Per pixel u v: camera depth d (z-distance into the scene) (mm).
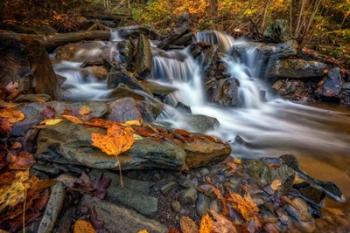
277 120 6203
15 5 7438
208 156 2867
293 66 7926
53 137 2373
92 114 2949
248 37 10086
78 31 8797
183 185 2484
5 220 1791
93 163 2172
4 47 3658
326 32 10445
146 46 6641
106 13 13273
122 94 4707
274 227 2514
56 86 4148
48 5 8930
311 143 4965
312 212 2895
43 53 3863
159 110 4441
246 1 13398
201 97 6520
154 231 1992
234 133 5117
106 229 1941
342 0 11070
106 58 6473
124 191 2225
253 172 3062
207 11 13977
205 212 2381
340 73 7914
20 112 2697
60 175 2197
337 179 3764
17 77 3520
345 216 2914
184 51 7926
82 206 2029
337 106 7379
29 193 1980
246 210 2561
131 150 2301
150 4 16391
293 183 3145
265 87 8195
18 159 2277
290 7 10773
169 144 2494
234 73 7867
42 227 1770
